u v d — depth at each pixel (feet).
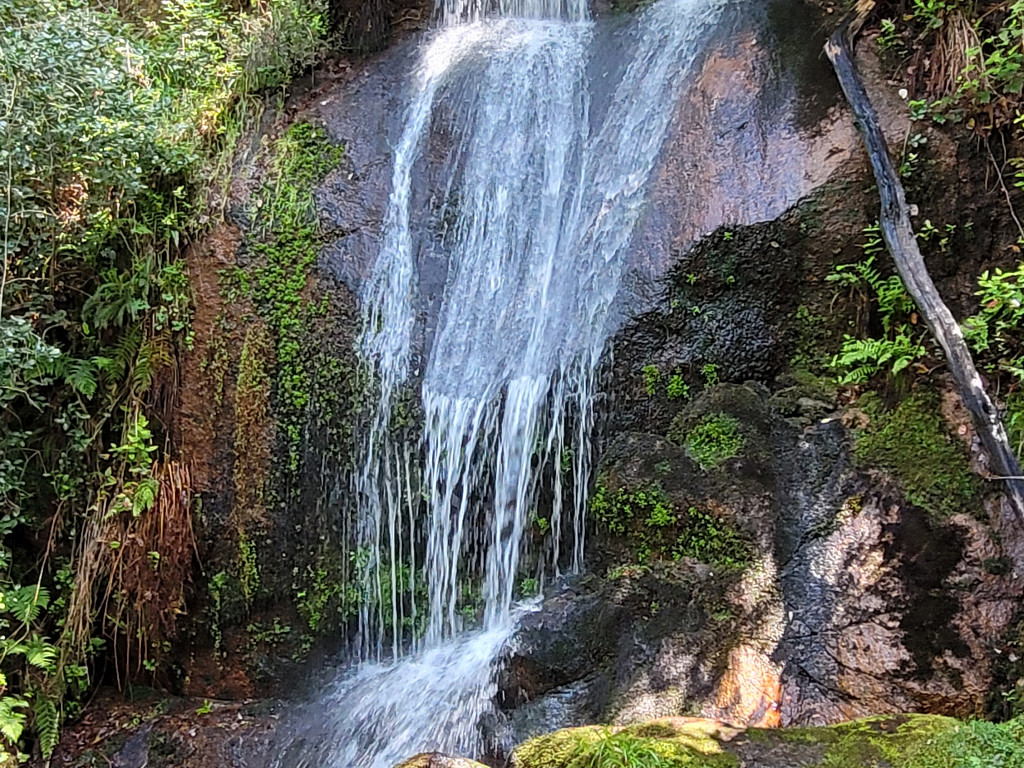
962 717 10.25
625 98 16.63
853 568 11.27
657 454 12.59
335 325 15.38
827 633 11.03
